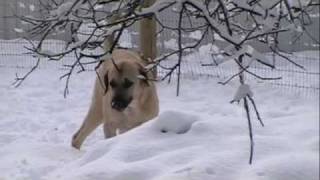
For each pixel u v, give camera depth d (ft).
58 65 49.08
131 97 25.98
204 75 44.91
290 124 20.74
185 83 43.45
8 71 46.91
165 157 18.13
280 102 38.27
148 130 19.99
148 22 41.11
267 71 44.60
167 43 44.19
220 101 39.22
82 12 17.44
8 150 26.08
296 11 14.67
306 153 17.54
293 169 16.53
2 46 50.72
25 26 50.96
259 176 16.38
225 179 16.71
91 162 19.20
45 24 15.14
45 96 40.75
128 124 26.55
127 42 44.91
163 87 42.50
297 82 42.45
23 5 49.73
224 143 18.70
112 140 20.21
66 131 32.30
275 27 13.97
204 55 46.29
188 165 17.33
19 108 37.35
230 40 13.42
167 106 37.73
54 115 35.99
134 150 18.90
